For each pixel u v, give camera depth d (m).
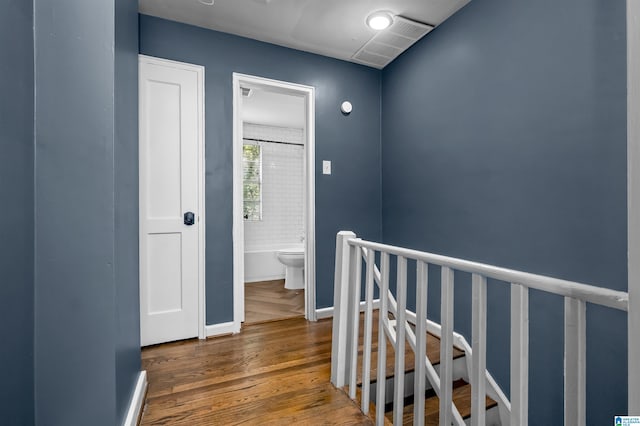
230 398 1.62
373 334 2.43
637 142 0.44
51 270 1.05
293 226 4.82
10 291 0.88
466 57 2.15
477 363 0.97
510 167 1.86
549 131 1.65
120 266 1.23
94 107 1.10
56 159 1.06
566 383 0.73
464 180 2.18
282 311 3.05
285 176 4.80
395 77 2.89
